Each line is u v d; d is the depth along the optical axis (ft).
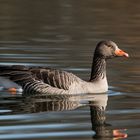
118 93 57.77
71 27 95.91
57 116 48.26
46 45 80.07
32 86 57.41
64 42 82.89
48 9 111.65
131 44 84.38
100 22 101.40
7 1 119.14
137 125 45.78
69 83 57.52
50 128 44.32
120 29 95.30
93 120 46.96
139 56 76.38
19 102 53.31
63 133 43.06
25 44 80.48
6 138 41.37
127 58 75.61
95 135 42.75
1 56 71.41
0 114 48.57
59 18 103.96
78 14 107.65
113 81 62.54
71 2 120.26
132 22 102.32
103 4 119.14
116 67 69.92
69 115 48.70
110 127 45.24
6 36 86.89
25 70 58.13
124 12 111.86
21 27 94.89
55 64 67.92
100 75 59.57
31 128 44.21
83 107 52.01
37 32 90.89
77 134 42.93
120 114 49.32
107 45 60.29
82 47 79.10
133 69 68.49
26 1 119.75
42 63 68.13
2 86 57.72
